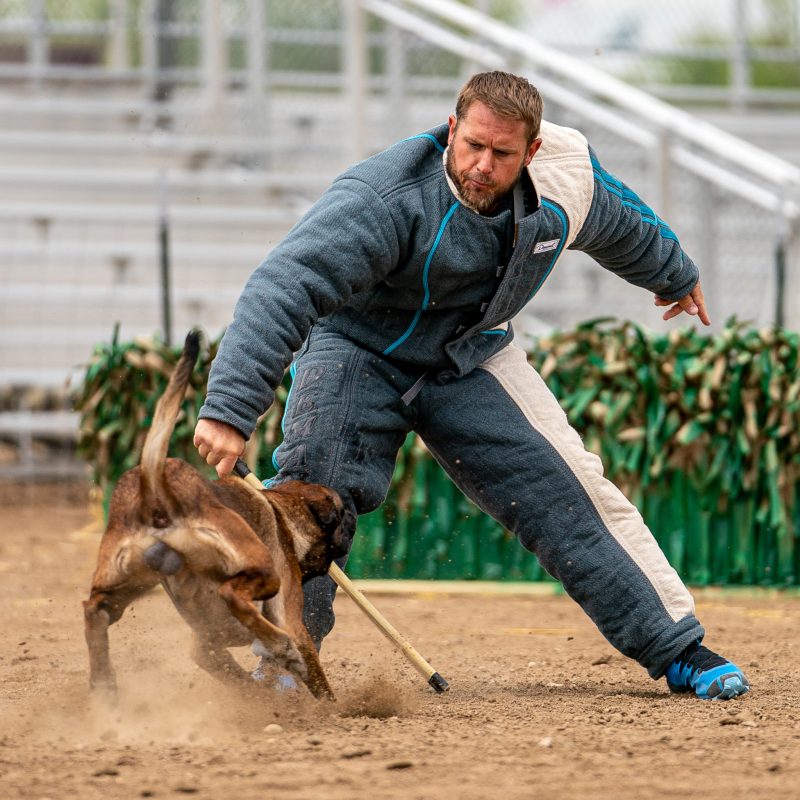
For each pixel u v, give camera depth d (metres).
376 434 7.87
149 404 12.87
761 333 12.87
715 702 7.71
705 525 12.86
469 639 10.52
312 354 7.91
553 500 8.00
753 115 26.72
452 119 7.33
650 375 12.66
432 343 7.74
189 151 23.62
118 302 21.14
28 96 24.78
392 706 7.35
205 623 7.10
